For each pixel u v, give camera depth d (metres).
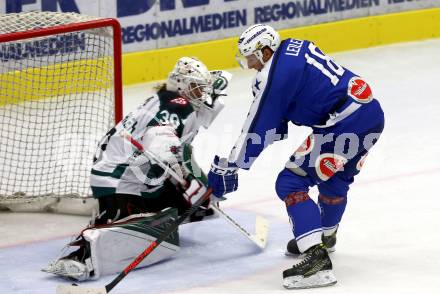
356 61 26.39
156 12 24.69
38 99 18.64
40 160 17.11
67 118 17.33
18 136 18.19
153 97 12.60
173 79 12.55
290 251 12.82
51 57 18.64
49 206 15.48
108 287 11.16
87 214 15.30
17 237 14.20
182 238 13.81
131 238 12.30
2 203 15.45
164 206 13.38
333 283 11.63
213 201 12.60
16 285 12.01
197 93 12.55
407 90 23.31
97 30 15.88
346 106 11.60
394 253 12.89
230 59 25.89
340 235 13.77
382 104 22.16
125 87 24.27
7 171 16.58
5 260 13.09
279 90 11.48
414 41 28.52
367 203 15.31
